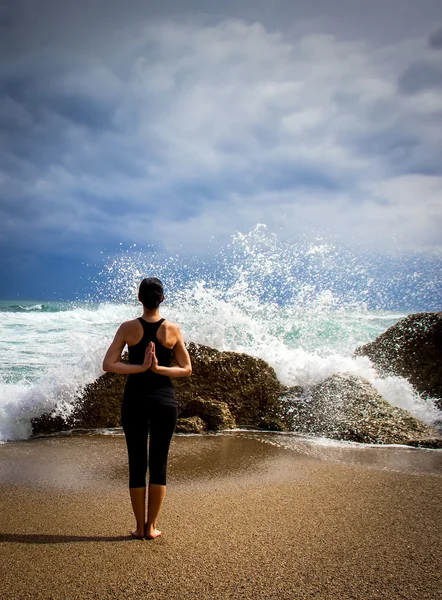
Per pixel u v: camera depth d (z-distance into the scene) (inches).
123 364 140.6
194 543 141.6
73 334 331.9
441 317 354.6
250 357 319.9
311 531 150.7
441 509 170.2
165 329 145.2
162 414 141.4
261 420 301.4
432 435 275.0
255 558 133.2
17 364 410.9
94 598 113.9
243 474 208.5
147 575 123.8
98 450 245.9
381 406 294.4
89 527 152.9
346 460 231.9
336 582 121.7
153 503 143.5
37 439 269.0
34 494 183.8
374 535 148.4
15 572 124.6
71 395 292.4
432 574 126.0
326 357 363.3
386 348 362.0
